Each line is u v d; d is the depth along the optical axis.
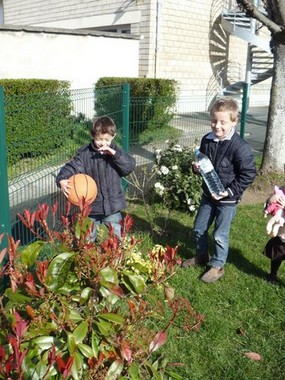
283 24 6.53
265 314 3.52
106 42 12.64
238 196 3.85
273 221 3.32
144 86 11.59
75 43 11.87
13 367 1.65
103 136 3.72
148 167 6.70
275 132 6.88
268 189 6.88
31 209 3.95
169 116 7.18
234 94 17.27
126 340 1.99
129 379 1.94
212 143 3.84
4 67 10.54
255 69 17.55
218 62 17.16
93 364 1.81
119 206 4.02
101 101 5.53
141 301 2.21
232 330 3.31
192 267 4.24
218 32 16.77
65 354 1.82
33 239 3.65
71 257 1.96
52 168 4.41
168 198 5.81
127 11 14.98
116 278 1.98
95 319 1.96
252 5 6.27
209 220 4.09
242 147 3.73
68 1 17.27
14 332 1.79
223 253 3.99
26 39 10.80
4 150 3.11
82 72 12.21
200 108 9.56
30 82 8.51
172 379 2.25
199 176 5.74
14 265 2.08
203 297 3.73
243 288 3.92
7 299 2.10
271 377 2.84
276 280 4.05
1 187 3.15
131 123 6.46
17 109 3.82
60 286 1.92
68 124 4.79
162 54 15.05
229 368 2.89
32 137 4.07
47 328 1.85
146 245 4.64
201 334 3.21
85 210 2.14
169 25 15.00
